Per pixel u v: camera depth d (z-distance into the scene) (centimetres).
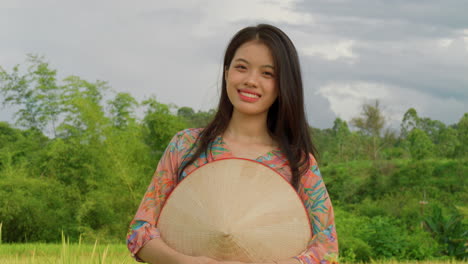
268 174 159
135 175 1869
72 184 1989
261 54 165
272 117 178
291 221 155
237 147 171
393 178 3709
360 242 1070
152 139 2034
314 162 174
